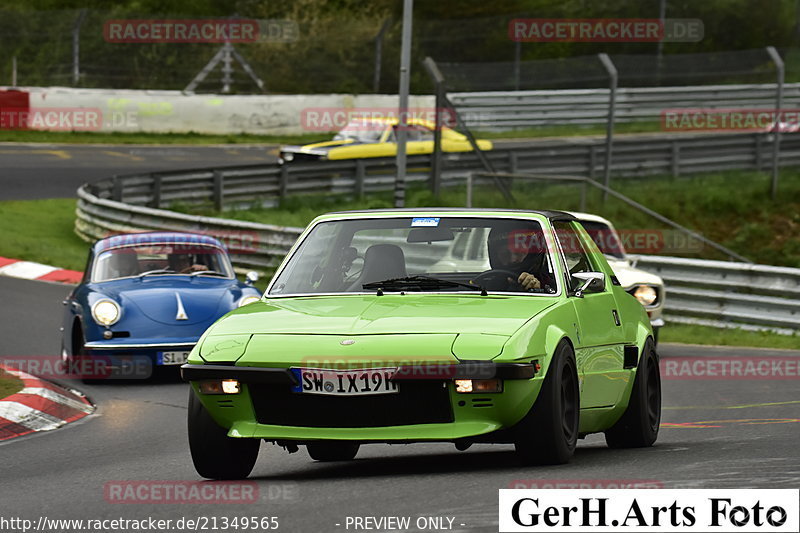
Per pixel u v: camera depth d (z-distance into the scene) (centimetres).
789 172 11800
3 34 18412
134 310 4859
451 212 2883
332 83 19788
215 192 10438
